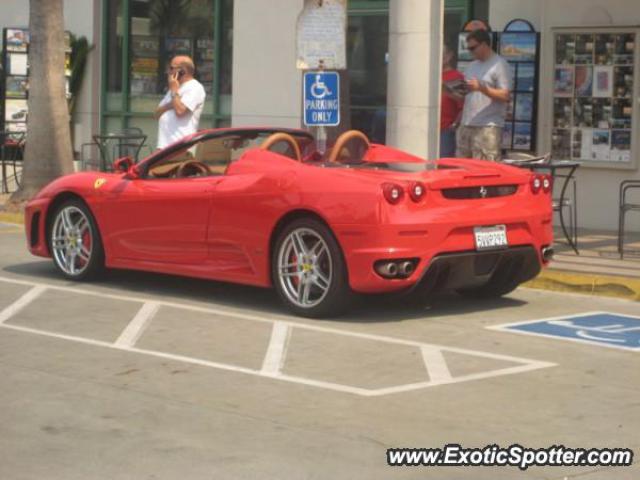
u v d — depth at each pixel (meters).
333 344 8.36
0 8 20.55
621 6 13.70
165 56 18.89
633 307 10.03
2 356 8.01
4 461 5.75
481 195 9.14
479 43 12.88
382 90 16.38
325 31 11.66
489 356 8.02
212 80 18.33
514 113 14.49
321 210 8.90
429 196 8.84
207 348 8.24
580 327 9.08
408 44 11.80
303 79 11.73
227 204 9.60
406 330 8.85
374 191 8.66
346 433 6.23
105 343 8.42
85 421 6.45
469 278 9.16
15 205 15.86
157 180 10.31
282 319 9.23
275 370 7.61
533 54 14.32
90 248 10.80
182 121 13.07
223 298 10.17
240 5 17.62
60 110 15.95
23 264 12.01
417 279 8.79
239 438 6.14
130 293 10.40
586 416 6.59
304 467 5.67
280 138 9.91
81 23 19.52
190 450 5.93
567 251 12.32
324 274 9.10
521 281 9.80
